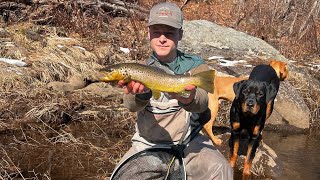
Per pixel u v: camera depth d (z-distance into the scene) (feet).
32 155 7.63
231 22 18.54
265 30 17.80
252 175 7.72
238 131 7.32
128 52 12.82
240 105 7.19
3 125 8.52
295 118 10.39
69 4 14.14
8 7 13.55
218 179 4.99
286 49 16.14
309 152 9.04
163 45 5.12
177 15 5.06
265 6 18.62
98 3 15.05
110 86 10.52
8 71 10.01
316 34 17.48
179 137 5.20
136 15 15.37
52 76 10.47
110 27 14.42
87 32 13.53
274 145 9.35
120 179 5.21
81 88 10.37
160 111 5.13
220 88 8.59
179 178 5.11
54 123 8.91
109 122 9.18
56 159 7.53
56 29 13.23
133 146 5.36
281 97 10.48
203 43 13.56
